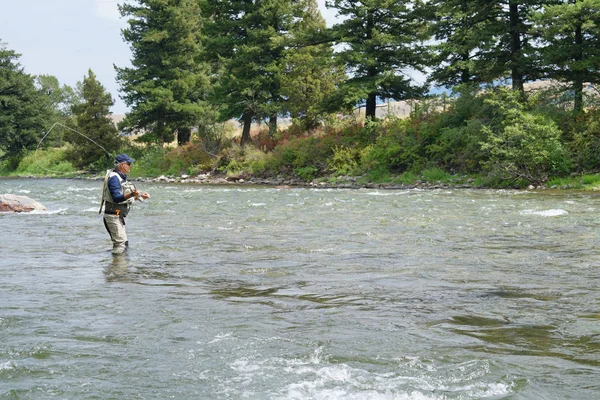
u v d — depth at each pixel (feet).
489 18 101.14
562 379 12.01
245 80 141.69
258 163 126.82
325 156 120.26
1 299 19.02
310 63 131.75
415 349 13.93
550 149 81.00
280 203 59.16
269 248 29.45
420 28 118.01
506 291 19.93
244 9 146.92
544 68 96.84
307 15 147.64
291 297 19.33
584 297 18.97
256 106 143.74
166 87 178.29
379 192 77.87
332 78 134.41
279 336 14.98
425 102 109.81
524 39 97.86
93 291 20.24
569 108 92.27
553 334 15.08
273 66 139.74
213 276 22.84
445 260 25.80
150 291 20.26
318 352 13.73
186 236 33.96
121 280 22.16
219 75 185.16
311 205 56.08
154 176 149.59
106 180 28.84
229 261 26.00
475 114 95.50
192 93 181.16
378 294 19.66
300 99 132.57
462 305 18.10
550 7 83.35
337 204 56.95
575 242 30.53
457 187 86.02
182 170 147.13
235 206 55.52
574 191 70.95
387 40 112.78
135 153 176.04
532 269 23.68
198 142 154.30
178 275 23.07
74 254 28.12
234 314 17.16
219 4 150.00
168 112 179.11
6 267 24.79
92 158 178.19
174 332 15.37
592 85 95.81
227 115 149.07
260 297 19.34
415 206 53.21
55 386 11.78
